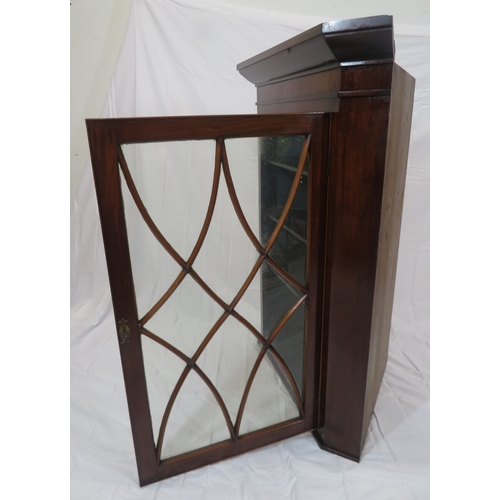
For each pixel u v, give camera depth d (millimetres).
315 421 1083
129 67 1521
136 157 715
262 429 1041
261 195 841
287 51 856
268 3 1480
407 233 1689
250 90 1561
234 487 950
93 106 1692
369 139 776
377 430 1118
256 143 799
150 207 753
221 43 1500
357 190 817
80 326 1644
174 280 816
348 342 931
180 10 1458
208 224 809
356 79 750
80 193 1735
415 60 1487
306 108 935
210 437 1008
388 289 1130
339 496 917
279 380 1031
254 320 931
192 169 763
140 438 910
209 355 918
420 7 1466
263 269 896
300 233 905
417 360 1445
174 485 959
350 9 1482
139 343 833
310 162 845
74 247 1793
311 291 945
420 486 939
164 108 1562
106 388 1317
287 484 954
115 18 1566
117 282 771
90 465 1023
